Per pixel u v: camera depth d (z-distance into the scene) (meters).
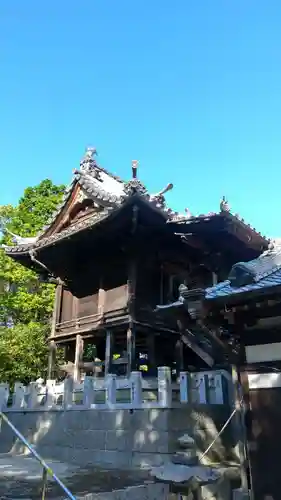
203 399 12.17
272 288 5.62
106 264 17.48
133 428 11.34
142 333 16.84
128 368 14.66
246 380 6.31
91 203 18.00
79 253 17.83
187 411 11.29
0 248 24.94
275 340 6.27
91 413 12.63
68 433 13.12
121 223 15.25
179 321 7.13
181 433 10.88
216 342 6.57
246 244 15.99
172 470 6.52
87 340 18.02
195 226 15.20
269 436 5.89
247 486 6.45
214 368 13.96
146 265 16.89
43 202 28.09
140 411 11.34
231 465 10.91
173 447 10.51
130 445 11.23
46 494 7.48
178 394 12.27
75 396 13.85
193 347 8.87
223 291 6.44
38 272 19.94
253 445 5.96
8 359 20.34
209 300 6.18
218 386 12.84
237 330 6.56
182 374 12.13
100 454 11.89
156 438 10.72
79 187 18.44
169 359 18.69
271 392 6.05
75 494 7.49
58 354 22.67
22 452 14.27
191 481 6.37
